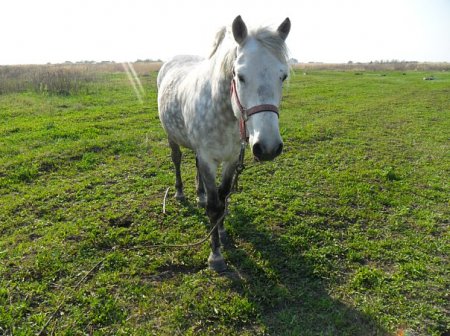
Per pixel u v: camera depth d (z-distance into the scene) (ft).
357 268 11.03
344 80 74.18
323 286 10.16
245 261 11.05
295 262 11.07
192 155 21.38
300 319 8.91
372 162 21.12
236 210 14.32
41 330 8.38
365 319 8.94
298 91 53.47
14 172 17.99
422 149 24.27
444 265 11.23
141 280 10.32
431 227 13.51
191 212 14.32
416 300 9.66
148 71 87.20
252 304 9.24
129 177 17.93
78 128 26.53
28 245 11.78
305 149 23.26
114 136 24.62
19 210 14.43
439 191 17.08
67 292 9.71
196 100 10.29
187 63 14.16
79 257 11.23
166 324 8.71
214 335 8.45
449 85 64.90
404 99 47.06
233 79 8.59
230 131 9.83
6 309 9.06
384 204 15.60
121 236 12.51
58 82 47.21
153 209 14.43
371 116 35.01
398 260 11.47
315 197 15.83
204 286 10.02
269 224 13.30
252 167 19.24
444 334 8.69
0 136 24.32
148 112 34.24
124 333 8.39
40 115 31.71
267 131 7.50
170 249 11.74
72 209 14.35
